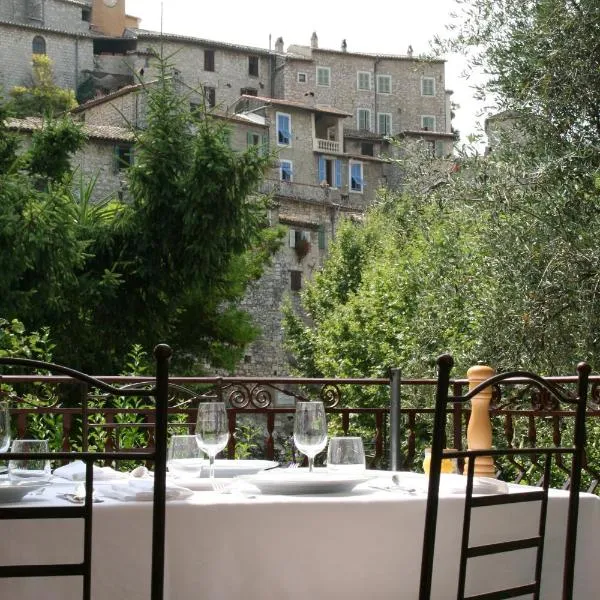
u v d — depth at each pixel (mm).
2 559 2127
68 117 19875
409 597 2410
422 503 2443
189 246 18609
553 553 2633
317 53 60719
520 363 7516
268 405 5074
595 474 4219
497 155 7945
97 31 62938
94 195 37469
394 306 16594
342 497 2422
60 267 16625
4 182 16422
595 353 7215
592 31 7559
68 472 2934
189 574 2250
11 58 55938
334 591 2346
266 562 2303
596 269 7234
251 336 24031
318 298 29078
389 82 62062
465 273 8953
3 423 2369
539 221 7453
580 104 7676
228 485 2646
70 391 15078
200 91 19297
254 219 19234
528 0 8047
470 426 2988
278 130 52781
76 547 2174
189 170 18641
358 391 20469
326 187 49906
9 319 16250
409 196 9953
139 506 2221
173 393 5258
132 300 18953
